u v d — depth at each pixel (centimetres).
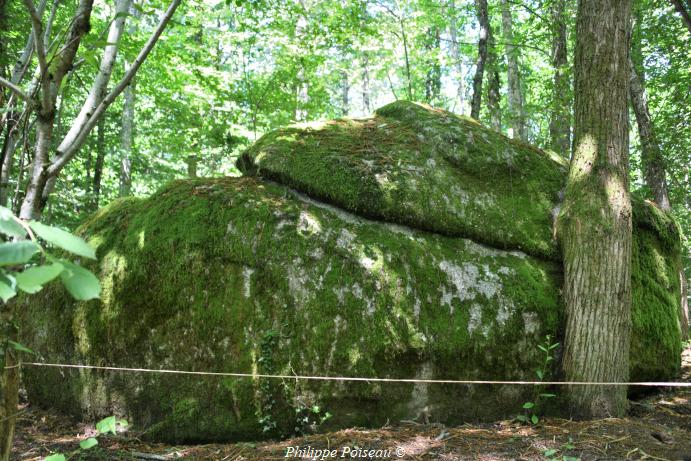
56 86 213
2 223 85
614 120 397
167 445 354
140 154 1322
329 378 339
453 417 374
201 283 373
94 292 80
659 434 337
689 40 862
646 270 466
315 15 969
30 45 293
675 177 981
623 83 401
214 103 993
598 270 378
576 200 400
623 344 378
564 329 395
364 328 365
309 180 416
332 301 369
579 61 415
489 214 427
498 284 398
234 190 414
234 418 354
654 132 920
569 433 340
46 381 399
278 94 966
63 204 716
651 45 927
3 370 179
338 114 2055
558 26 1012
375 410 363
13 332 186
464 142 456
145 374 367
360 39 977
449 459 307
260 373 355
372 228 407
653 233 487
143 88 1094
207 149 1137
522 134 1139
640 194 970
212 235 384
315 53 969
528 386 384
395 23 1185
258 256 379
